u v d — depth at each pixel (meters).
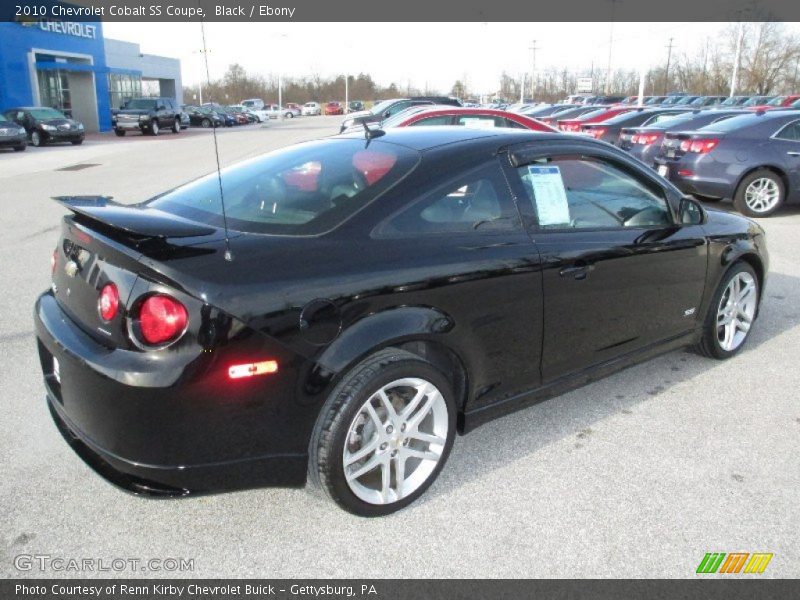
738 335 4.44
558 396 3.48
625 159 3.60
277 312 2.29
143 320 2.21
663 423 3.51
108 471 2.39
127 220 2.38
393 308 2.55
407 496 2.74
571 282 3.13
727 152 9.63
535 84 82.81
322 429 2.46
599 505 2.78
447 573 2.38
